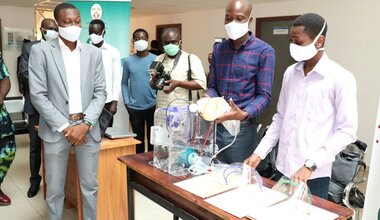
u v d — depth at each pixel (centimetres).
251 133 188
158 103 289
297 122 148
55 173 202
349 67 439
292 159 150
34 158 294
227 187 131
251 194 124
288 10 517
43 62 190
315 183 148
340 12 444
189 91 282
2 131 262
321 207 116
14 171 364
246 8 168
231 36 171
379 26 403
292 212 110
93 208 216
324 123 141
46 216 262
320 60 139
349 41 437
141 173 151
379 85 407
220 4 571
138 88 336
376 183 142
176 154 148
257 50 177
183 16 722
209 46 662
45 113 188
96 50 210
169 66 285
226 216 109
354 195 207
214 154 158
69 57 199
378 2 401
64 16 187
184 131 152
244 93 182
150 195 153
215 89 195
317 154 130
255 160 154
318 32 133
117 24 368
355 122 132
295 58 140
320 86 139
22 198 296
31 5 609
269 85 177
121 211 240
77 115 198
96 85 211
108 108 292
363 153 225
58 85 192
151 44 679
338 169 212
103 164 228
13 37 634
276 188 128
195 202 121
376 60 409
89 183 212
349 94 132
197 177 142
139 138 350
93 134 207
